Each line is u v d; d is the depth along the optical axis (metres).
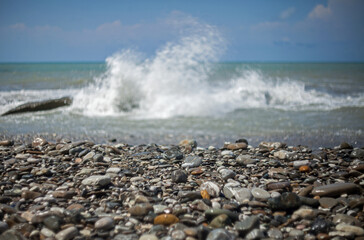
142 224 1.79
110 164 2.95
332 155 3.38
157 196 2.19
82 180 2.44
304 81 13.70
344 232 1.64
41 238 1.63
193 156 3.12
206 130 5.09
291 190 2.34
